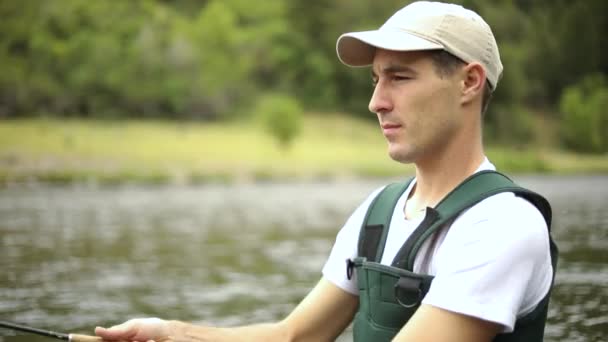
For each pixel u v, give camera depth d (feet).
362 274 7.40
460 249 6.72
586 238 26.96
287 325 8.13
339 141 241.96
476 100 7.22
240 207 92.02
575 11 134.10
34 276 27.99
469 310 6.50
